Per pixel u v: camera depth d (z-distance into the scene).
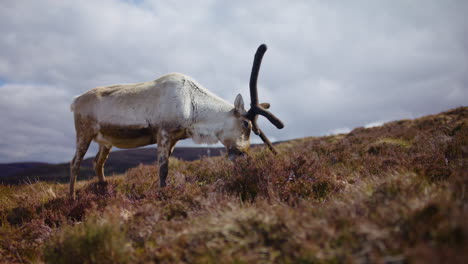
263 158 5.38
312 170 4.36
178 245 2.33
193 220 2.82
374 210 2.36
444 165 3.82
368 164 4.90
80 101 5.51
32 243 3.43
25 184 6.75
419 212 2.06
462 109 12.62
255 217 2.39
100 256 2.49
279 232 2.19
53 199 5.05
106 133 5.34
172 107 5.10
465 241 1.62
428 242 1.75
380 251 1.77
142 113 5.16
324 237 1.97
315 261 1.81
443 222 1.82
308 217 2.29
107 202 4.09
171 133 5.17
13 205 4.97
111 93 5.37
